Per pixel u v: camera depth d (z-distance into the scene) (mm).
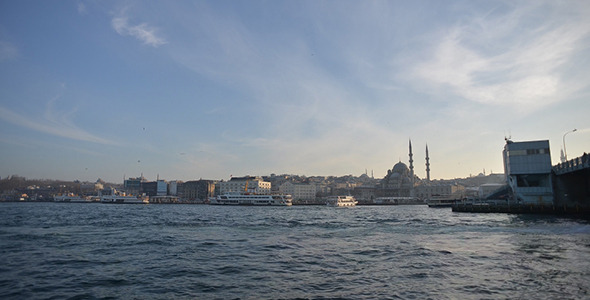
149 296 23484
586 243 43031
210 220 90312
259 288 25078
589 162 81625
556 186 105625
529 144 108875
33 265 32906
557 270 28891
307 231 62281
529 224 69938
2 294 24031
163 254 38562
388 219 94125
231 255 37875
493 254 36375
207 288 25172
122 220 88875
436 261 33469
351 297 22719
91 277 28500
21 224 74625
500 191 154000
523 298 21969
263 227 70250
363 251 39875
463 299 21938
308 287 25203
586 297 22000
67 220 87188
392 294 23219
